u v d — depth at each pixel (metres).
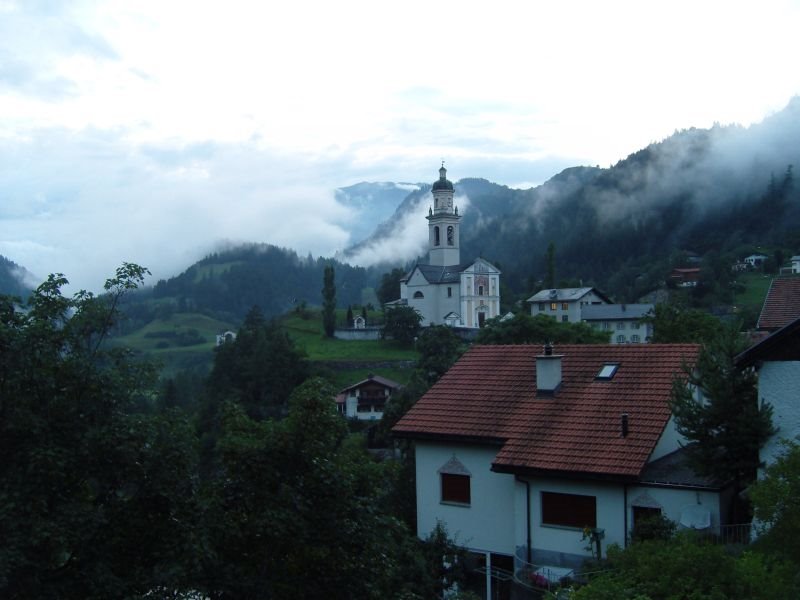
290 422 15.95
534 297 144.12
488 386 27.72
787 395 20.45
